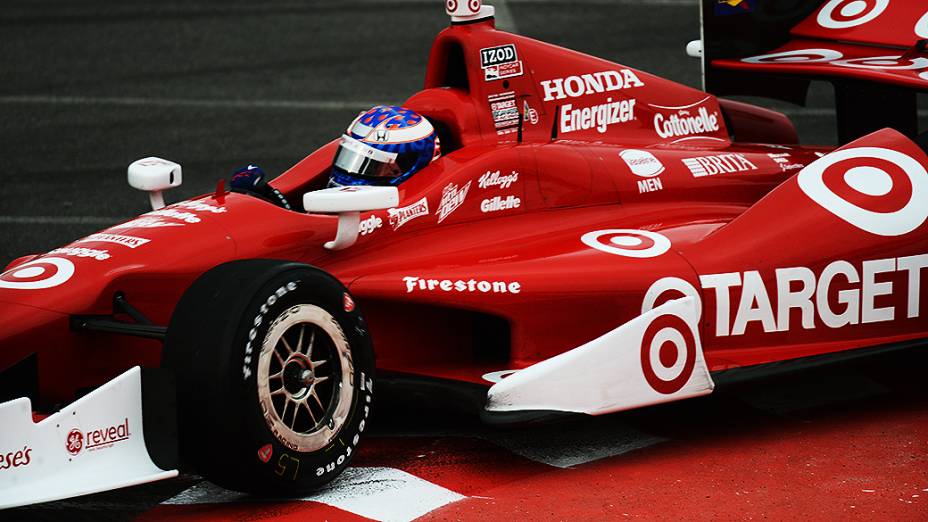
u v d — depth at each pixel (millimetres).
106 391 13984
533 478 15867
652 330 16953
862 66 21969
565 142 19953
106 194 32656
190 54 50781
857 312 18844
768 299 18281
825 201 18969
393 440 17609
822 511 14508
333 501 15062
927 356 19172
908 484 15367
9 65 49188
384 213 17359
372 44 51750
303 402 14883
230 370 13961
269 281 14414
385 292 16719
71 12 58938
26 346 15289
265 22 56250
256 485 14422
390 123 18031
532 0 57312
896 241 19016
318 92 44375
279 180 19516
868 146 19938
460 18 19531
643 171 19891
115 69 48469
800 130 37969
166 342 14414
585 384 16359
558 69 20281
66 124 40594
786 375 17906
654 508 14703
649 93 21438
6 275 15906
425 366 18031
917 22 23297
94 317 15578
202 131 39375
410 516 14539
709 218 19906
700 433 17641
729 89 24625
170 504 15203
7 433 13148
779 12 24359
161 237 16281
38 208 31328
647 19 53469
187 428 14188
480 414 15883
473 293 16922
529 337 17359
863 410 18594
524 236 18562
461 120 19078
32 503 13156
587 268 17594
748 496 15055
